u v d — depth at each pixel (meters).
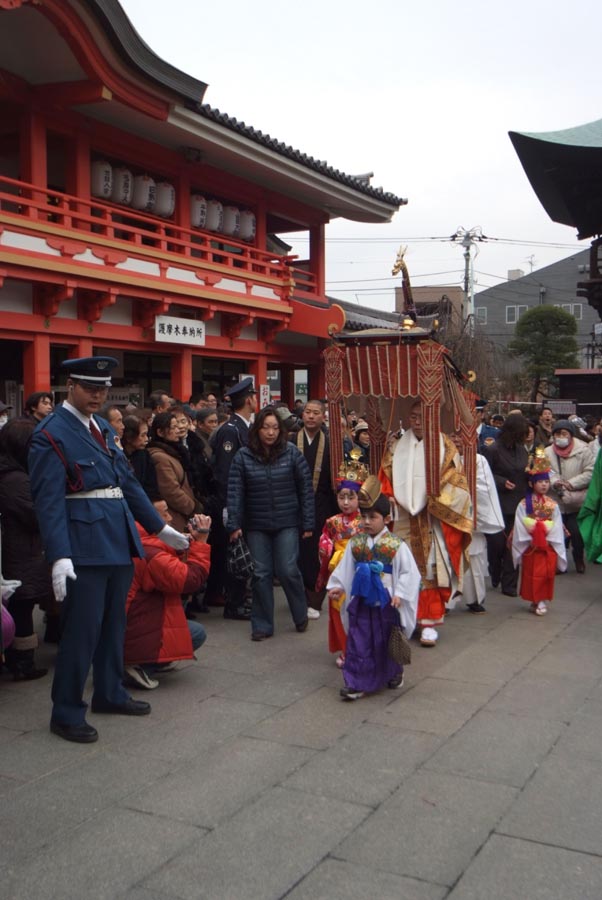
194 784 4.18
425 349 6.81
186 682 5.82
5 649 5.82
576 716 5.12
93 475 4.71
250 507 6.99
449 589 6.79
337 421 7.31
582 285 15.79
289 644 6.81
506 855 3.50
